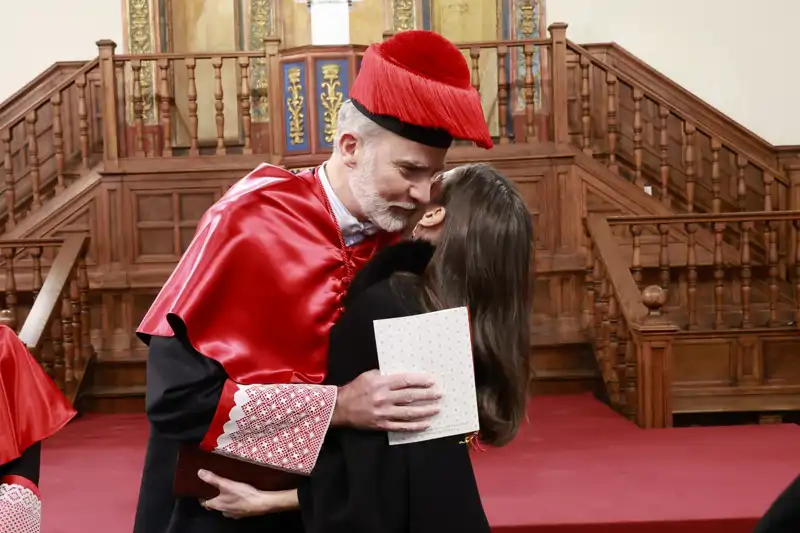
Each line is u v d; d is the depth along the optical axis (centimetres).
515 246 170
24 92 866
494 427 171
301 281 181
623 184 752
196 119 770
